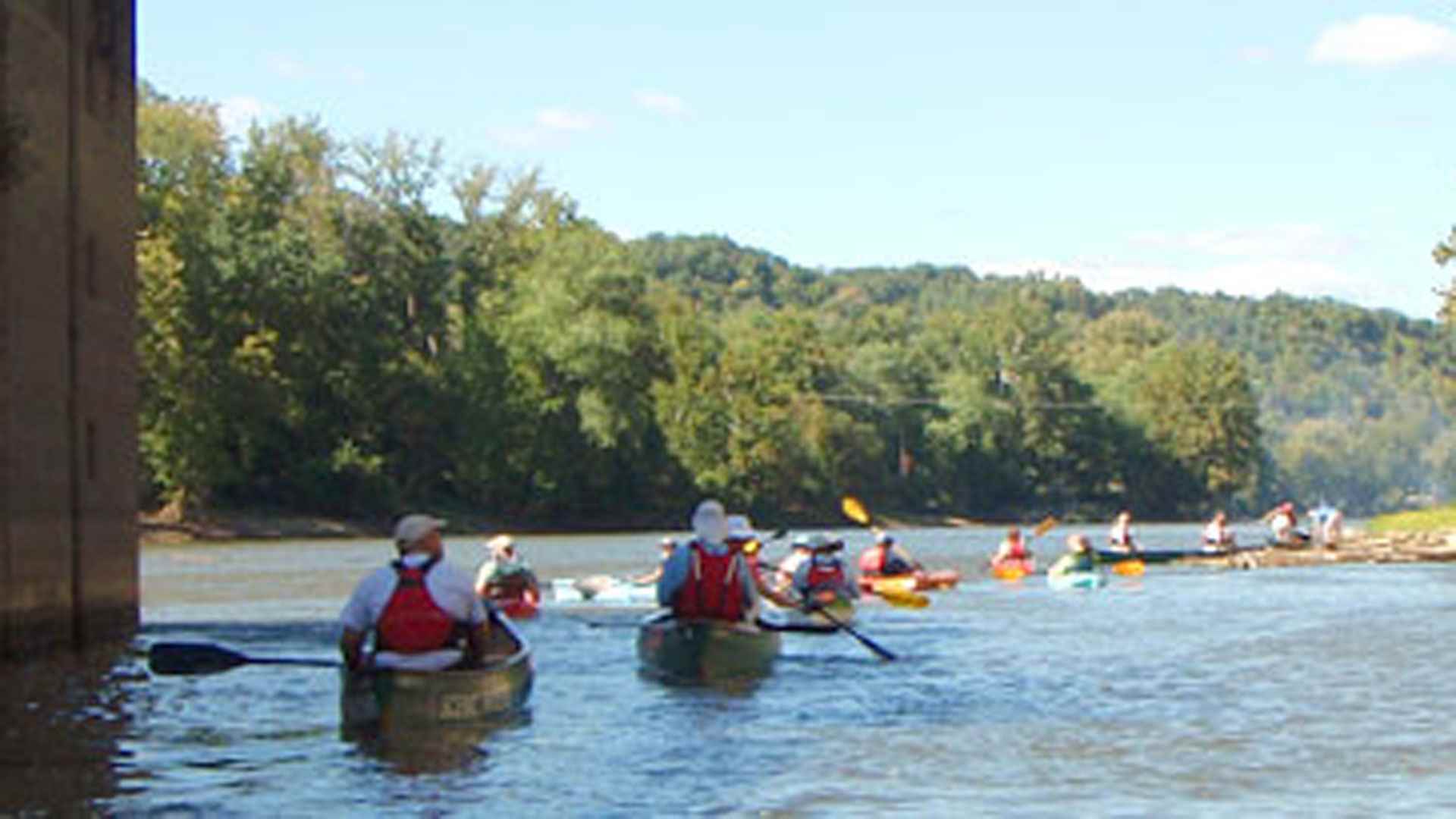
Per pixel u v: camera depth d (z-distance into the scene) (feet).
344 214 301.43
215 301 260.42
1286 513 154.10
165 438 246.27
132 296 78.84
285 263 270.05
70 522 68.28
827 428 374.22
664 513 320.29
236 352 255.50
